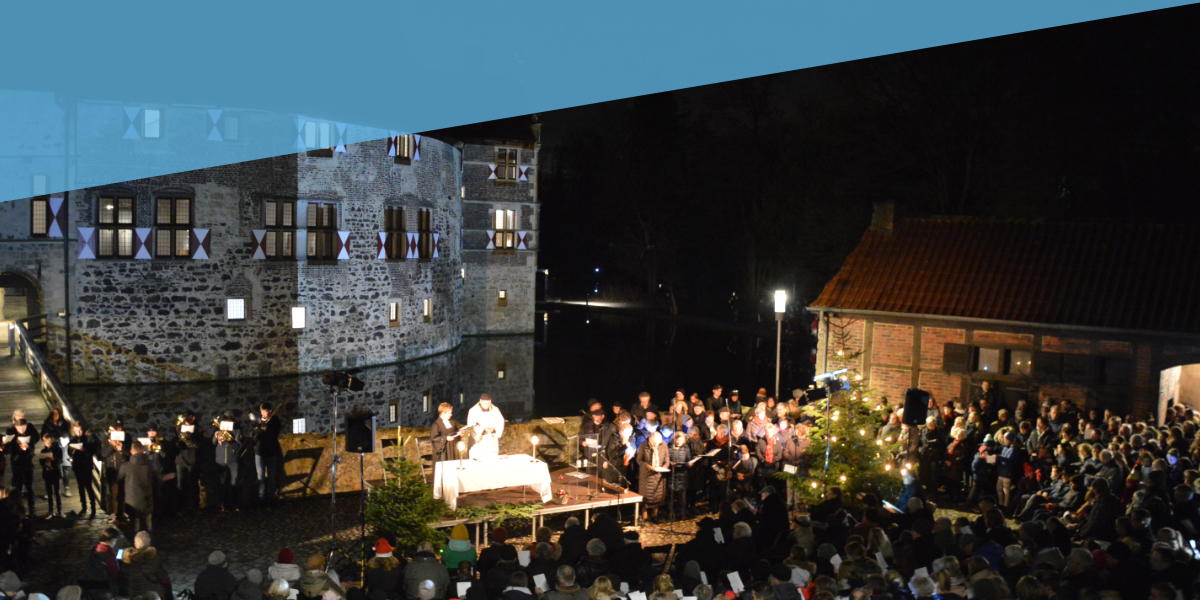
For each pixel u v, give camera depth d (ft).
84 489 40.01
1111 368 53.72
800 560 26.63
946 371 58.13
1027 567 25.38
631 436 41.88
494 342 137.18
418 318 112.37
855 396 43.37
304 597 24.38
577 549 29.63
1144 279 55.57
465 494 38.52
